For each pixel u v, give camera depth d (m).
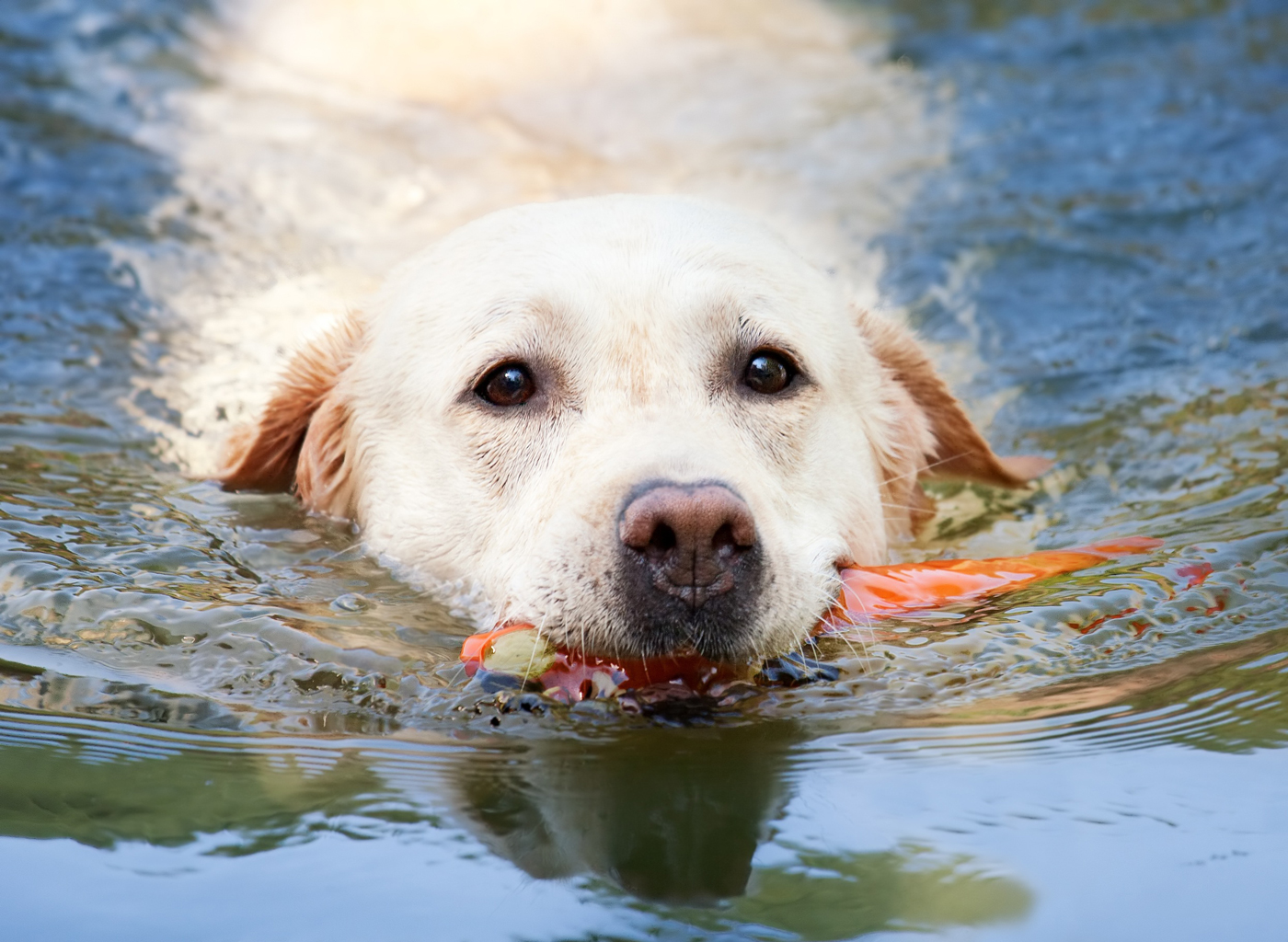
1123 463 5.72
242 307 6.71
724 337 4.66
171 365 6.30
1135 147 9.08
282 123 8.73
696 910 2.73
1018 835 2.98
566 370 4.57
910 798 3.17
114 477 5.30
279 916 2.70
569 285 4.61
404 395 5.01
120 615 4.14
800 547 4.38
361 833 3.03
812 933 2.64
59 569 4.39
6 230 7.38
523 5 9.99
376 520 5.01
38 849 2.94
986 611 4.28
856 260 7.47
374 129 8.56
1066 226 8.08
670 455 4.08
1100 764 3.30
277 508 5.41
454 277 5.02
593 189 7.66
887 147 9.07
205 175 8.09
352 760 3.41
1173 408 6.12
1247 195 8.34
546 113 8.94
